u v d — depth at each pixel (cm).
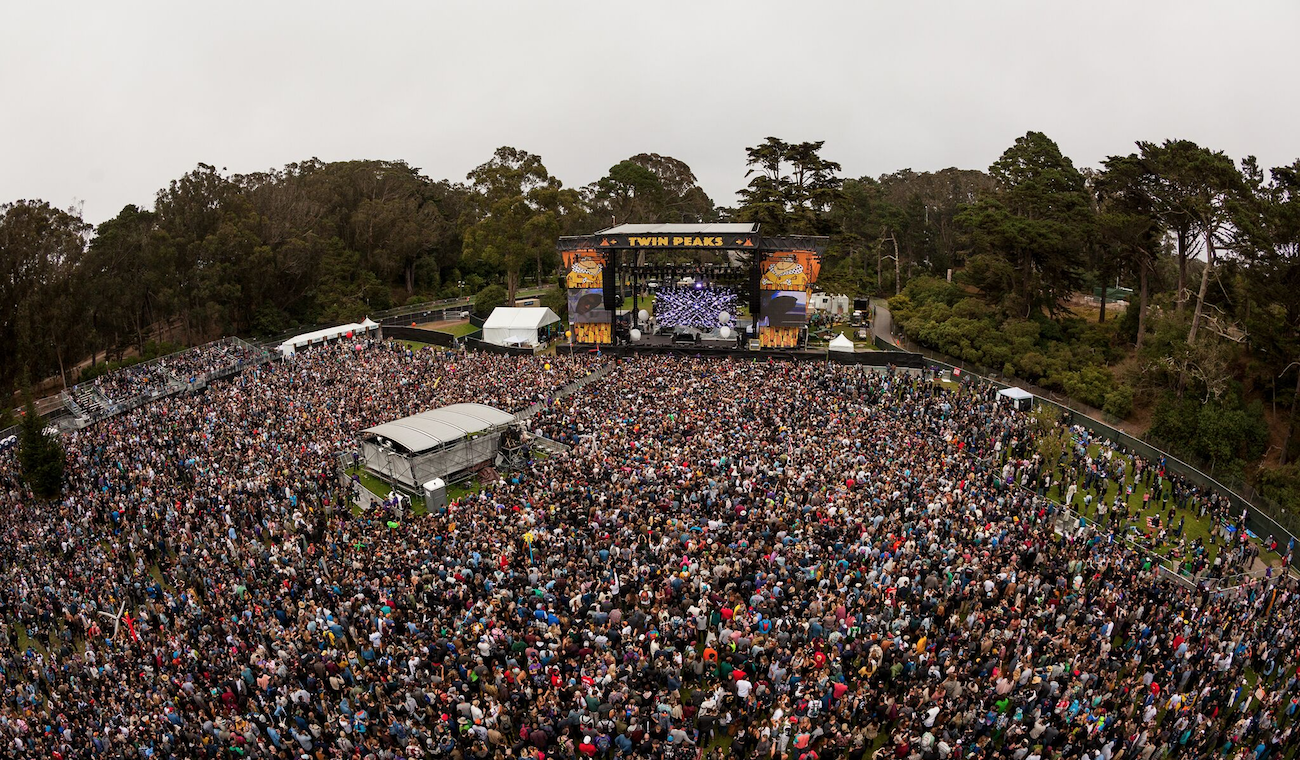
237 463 3975
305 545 3186
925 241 11506
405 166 13550
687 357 6306
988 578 2705
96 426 4994
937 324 7431
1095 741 2003
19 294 7038
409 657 2352
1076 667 2270
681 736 2023
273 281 9088
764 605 2523
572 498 3288
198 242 8612
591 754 2019
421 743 2092
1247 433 5175
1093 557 2959
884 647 2319
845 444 3841
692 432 4106
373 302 9850
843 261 9944
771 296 6725
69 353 7444
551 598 2631
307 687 2339
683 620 2488
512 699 2203
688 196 14775
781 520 3080
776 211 8181
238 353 6988
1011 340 6912
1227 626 2592
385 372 5647
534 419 4541
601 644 2348
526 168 9169
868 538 2883
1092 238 7494
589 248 6825
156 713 2214
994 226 7475
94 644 2684
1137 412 5791
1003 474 3838
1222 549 3241
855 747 2025
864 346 7212
